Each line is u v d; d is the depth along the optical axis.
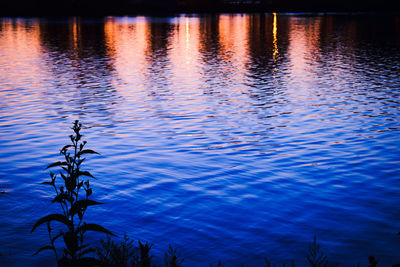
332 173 8.25
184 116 13.56
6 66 25.78
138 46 40.06
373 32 58.00
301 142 10.55
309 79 21.36
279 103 15.59
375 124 12.35
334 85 19.53
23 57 30.62
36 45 40.44
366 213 6.35
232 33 57.66
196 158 9.28
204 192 7.23
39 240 5.27
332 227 5.84
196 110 14.45
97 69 24.95
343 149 9.91
